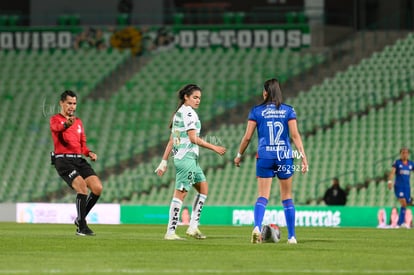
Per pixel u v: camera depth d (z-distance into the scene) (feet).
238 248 141.49
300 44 414.41
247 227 248.52
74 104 173.58
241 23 423.64
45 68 423.23
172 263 117.19
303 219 273.54
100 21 442.50
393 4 427.33
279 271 107.45
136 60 422.41
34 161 376.48
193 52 420.36
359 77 388.57
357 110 369.09
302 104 379.14
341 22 427.33
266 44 416.46
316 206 272.92
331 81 389.80
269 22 435.12
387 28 427.74
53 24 441.27
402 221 267.18
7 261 120.06
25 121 395.96
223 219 281.95
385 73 387.96
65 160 174.40
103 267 111.96
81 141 176.55
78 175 174.50
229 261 119.85
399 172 269.23
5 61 427.74
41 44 431.43
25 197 364.58
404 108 366.02
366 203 325.83
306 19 416.26
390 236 192.85
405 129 357.20
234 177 348.79
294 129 151.33
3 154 380.58
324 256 127.95
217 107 389.39
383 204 323.98
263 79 399.65
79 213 175.63
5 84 416.26
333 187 302.45
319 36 414.00
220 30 419.54
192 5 446.19
